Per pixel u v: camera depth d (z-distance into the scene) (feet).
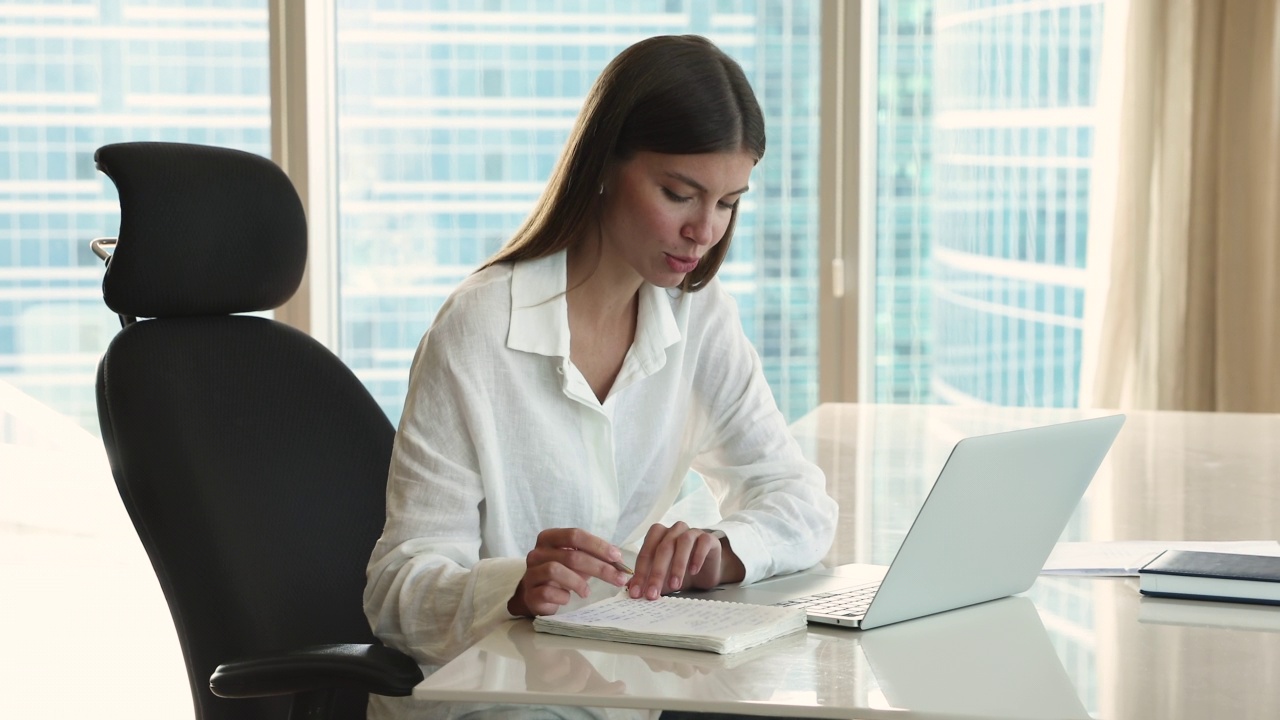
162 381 4.93
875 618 3.64
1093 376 11.18
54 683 9.77
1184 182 10.75
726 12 11.75
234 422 5.09
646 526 5.14
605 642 3.49
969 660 3.33
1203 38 10.66
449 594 3.95
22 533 12.52
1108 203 11.12
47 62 12.00
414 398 4.48
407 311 12.28
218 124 11.99
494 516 4.51
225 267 5.21
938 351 11.95
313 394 5.35
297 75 11.65
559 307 4.57
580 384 4.58
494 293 4.54
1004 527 3.86
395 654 3.90
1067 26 11.33
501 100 12.05
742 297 11.96
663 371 4.91
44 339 12.25
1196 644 3.51
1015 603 4.01
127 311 5.10
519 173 12.12
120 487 4.83
